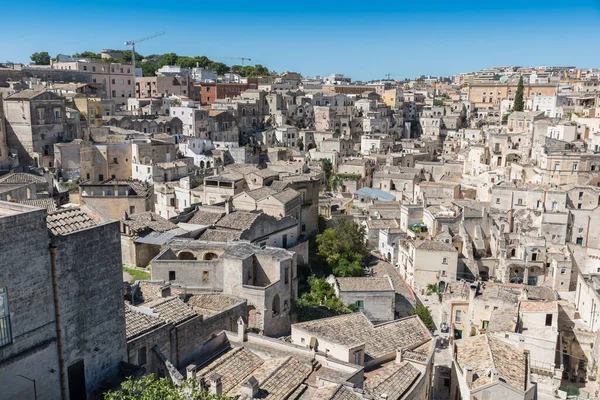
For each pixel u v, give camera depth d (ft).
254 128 635.66
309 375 155.33
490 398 175.32
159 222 277.64
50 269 107.65
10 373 101.86
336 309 258.37
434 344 191.62
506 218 371.56
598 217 352.08
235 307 182.09
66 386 112.57
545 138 445.78
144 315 150.71
